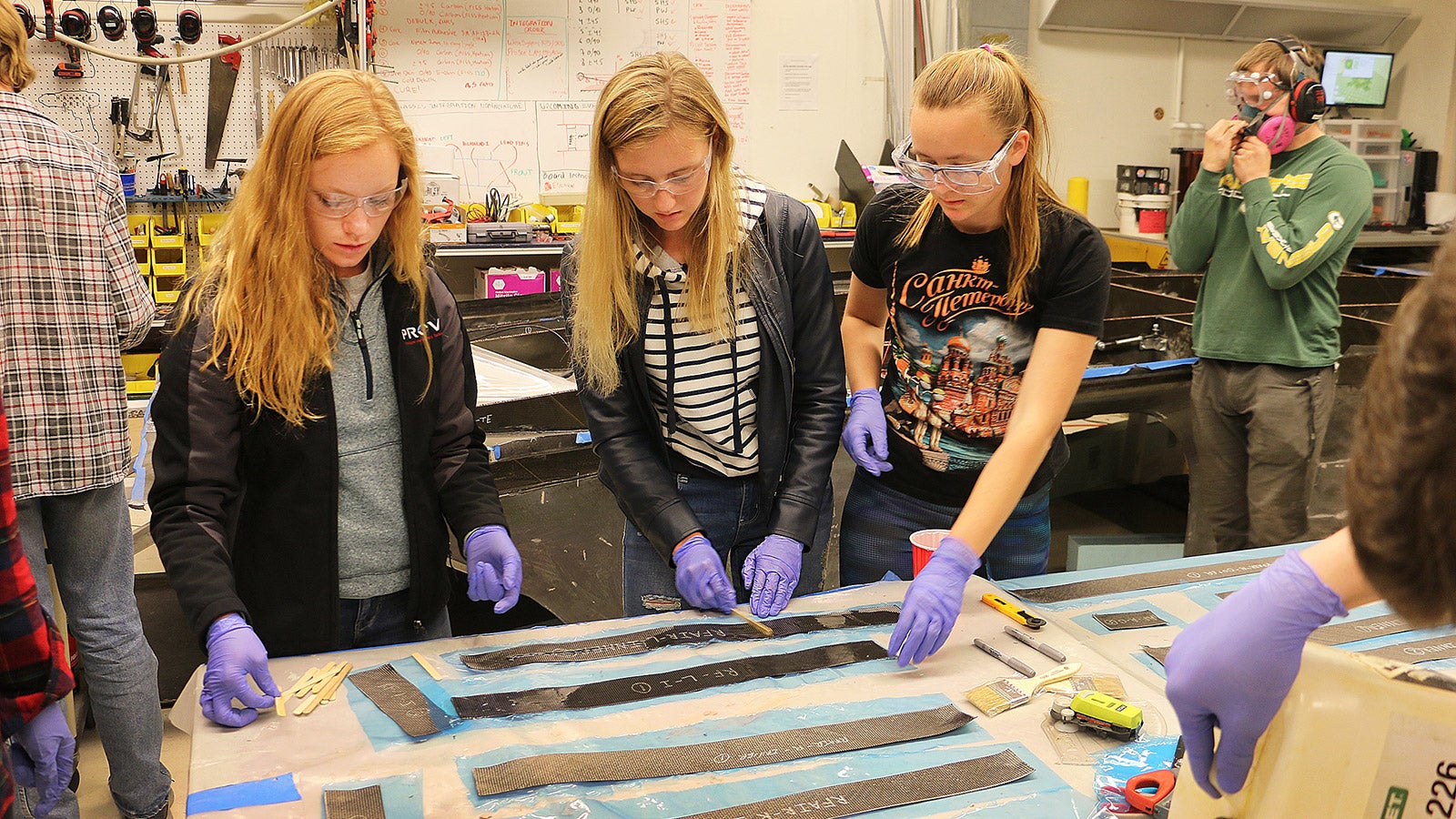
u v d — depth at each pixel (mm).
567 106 4633
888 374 1778
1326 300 2555
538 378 2521
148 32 3570
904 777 1099
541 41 4535
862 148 5090
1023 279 1544
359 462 1448
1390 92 5797
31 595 966
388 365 1438
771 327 1587
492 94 4527
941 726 1193
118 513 1960
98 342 1874
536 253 4105
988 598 1535
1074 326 1504
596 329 1544
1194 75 5465
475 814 1027
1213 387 2732
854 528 1871
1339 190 2449
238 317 1302
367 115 1258
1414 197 5406
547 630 1452
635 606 1769
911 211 1688
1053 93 5266
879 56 5004
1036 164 1493
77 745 2436
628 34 4648
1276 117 2498
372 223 1306
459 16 4410
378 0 4297
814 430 1658
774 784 1085
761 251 1578
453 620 2670
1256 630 788
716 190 1463
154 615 2580
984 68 1396
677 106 1348
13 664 974
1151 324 3369
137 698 2002
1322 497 2977
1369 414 573
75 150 1850
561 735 1168
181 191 3738
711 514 1722
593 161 1438
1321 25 5500
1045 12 5074
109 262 1895
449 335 1508
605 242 1480
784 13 4844
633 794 1063
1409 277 4082
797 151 5020
